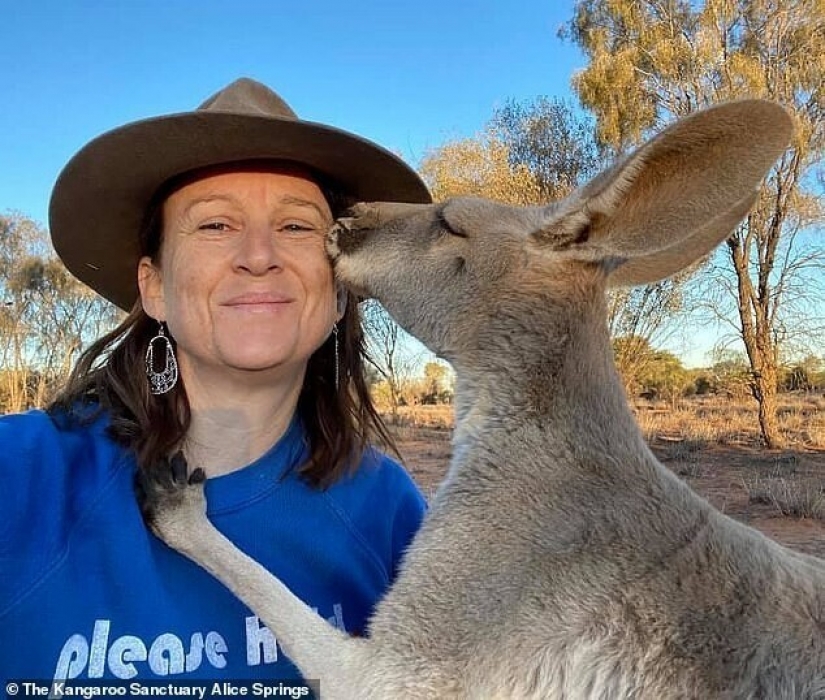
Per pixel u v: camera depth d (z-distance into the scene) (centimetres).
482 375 58
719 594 46
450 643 49
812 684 42
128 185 54
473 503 53
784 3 413
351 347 60
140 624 47
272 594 50
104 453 52
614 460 52
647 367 509
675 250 64
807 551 176
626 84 425
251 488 54
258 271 52
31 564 47
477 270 59
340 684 49
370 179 61
